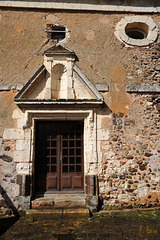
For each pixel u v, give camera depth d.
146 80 4.48
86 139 4.14
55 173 4.19
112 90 4.37
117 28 4.68
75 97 4.29
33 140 4.08
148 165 4.15
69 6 4.65
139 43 4.65
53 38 4.67
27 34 4.50
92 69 4.45
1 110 4.13
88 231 3.01
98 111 4.25
